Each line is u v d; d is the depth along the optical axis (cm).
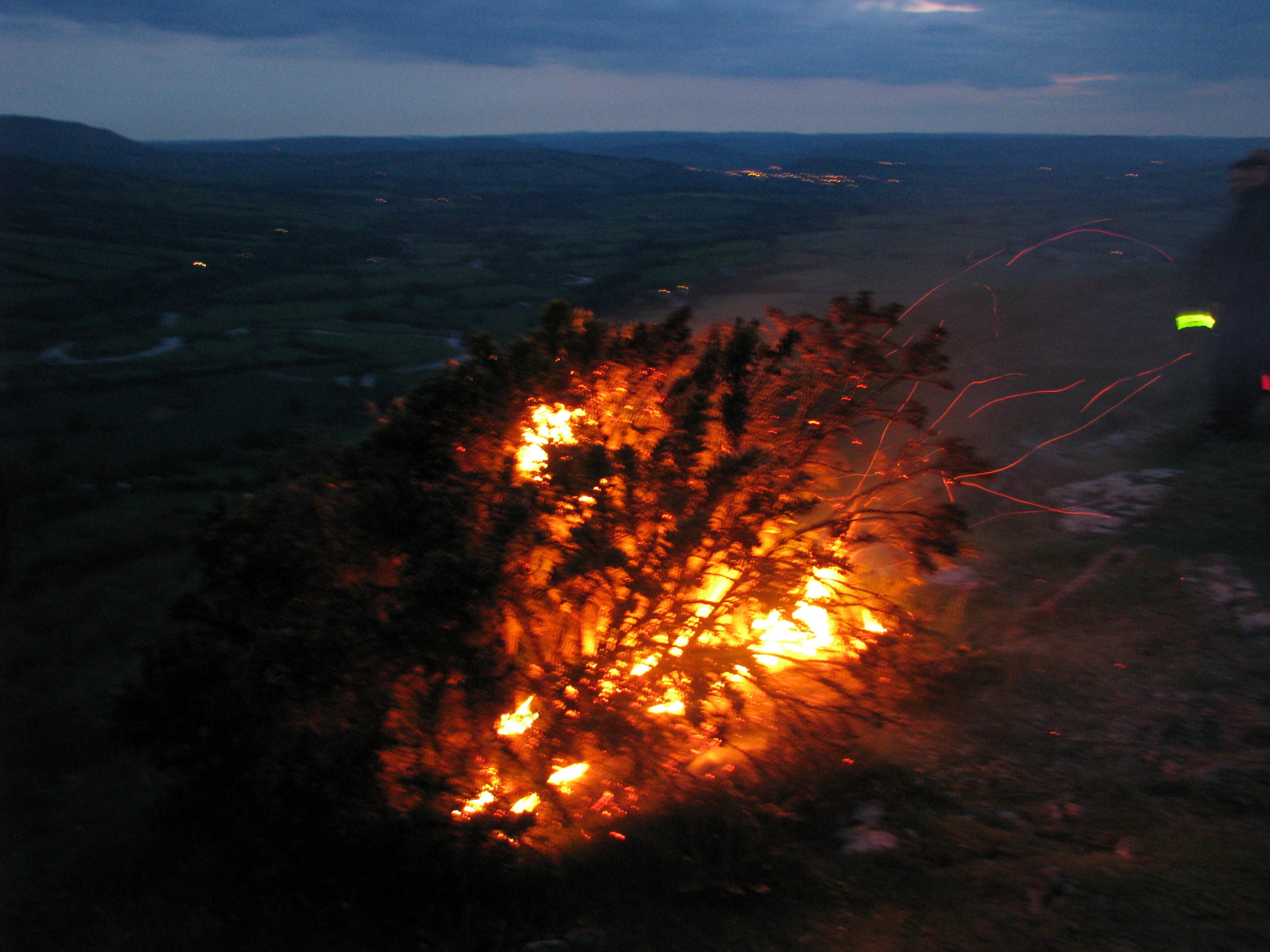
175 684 284
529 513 251
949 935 214
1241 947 200
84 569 682
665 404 305
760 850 249
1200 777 266
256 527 282
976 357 998
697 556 287
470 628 246
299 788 243
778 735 304
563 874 253
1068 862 238
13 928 267
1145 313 1175
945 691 331
